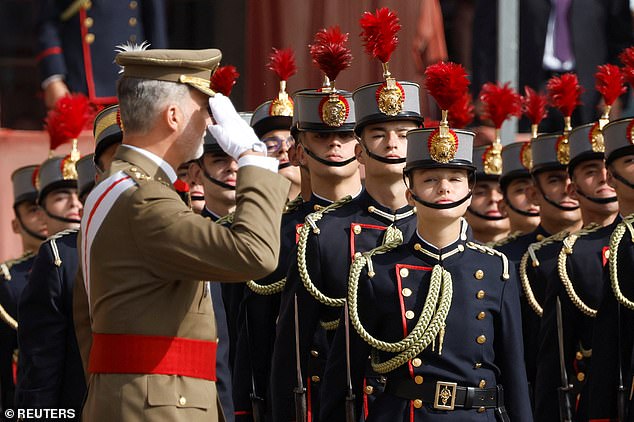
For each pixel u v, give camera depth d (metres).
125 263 17.92
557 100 28.78
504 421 21.28
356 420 21.73
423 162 21.53
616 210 26.88
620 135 24.53
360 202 24.52
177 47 43.44
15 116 47.47
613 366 23.44
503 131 34.59
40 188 28.70
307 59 36.50
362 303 21.69
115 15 36.44
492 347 21.52
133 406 17.75
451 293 21.36
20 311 24.05
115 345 17.91
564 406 24.98
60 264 23.88
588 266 25.94
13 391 29.36
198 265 17.53
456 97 21.45
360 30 35.97
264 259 17.56
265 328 25.62
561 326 25.39
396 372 21.39
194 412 18.11
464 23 43.00
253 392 25.44
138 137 18.44
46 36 36.47
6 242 36.19
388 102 23.77
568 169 27.69
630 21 36.88
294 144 26.41
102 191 18.20
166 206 17.78
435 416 20.98
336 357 21.73
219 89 23.94
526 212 30.77
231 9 42.88
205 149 28.06
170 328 18.00
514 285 21.84
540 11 36.66
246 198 17.81
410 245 21.94
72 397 23.72
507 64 36.09
